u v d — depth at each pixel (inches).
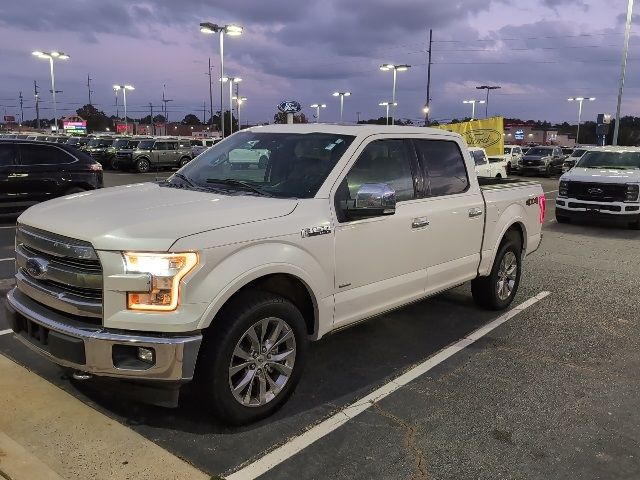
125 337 125.3
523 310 259.6
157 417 148.8
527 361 198.4
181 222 133.0
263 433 143.9
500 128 1179.9
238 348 139.6
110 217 135.0
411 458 135.4
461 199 214.2
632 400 169.9
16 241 155.5
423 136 204.5
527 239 263.7
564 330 233.0
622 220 531.5
